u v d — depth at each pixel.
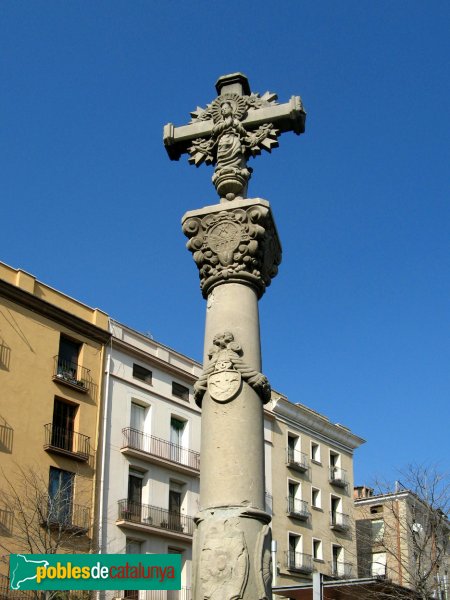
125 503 34.19
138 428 37.06
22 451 30.61
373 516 50.78
